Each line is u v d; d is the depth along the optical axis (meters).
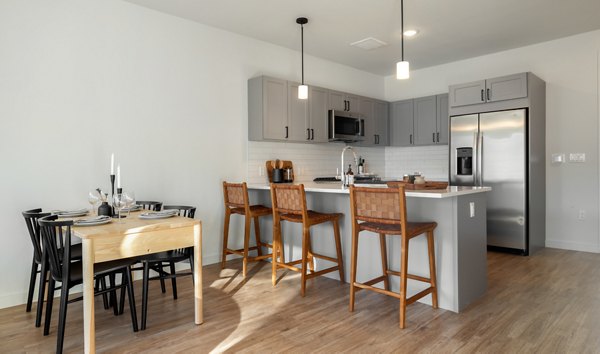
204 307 2.79
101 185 3.30
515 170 4.36
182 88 3.87
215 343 2.22
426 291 2.65
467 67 5.39
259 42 4.54
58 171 3.08
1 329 2.44
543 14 3.83
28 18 2.94
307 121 4.76
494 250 4.57
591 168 4.41
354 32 4.28
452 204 2.66
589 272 3.58
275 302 2.88
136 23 3.54
